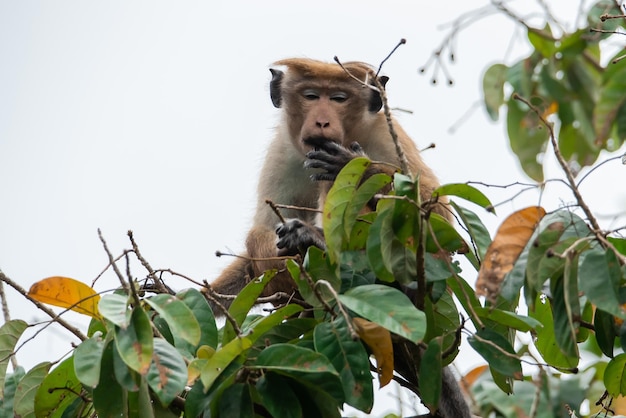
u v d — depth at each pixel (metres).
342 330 9.41
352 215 9.88
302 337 10.30
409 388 11.65
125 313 8.86
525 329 10.13
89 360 9.12
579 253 9.13
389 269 9.70
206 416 9.62
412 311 9.03
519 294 10.88
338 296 9.27
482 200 9.85
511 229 9.15
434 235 9.63
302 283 10.10
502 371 9.77
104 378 9.12
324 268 10.20
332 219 9.81
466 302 10.34
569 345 9.14
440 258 10.08
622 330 9.77
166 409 9.93
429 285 10.16
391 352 9.41
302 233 13.34
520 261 9.45
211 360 9.09
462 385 13.72
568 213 9.25
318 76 16.66
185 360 9.63
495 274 9.09
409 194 9.46
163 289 10.73
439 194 9.84
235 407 9.22
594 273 8.95
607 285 8.88
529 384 13.25
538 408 12.84
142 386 9.20
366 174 13.97
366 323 9.46
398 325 8.93
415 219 9.59
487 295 9.05
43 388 10.16
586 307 10.70
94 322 10.47
